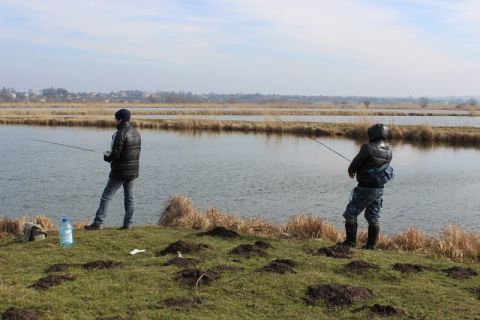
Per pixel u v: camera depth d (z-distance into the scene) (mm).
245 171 24469
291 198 18328
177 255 8281
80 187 19734
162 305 6000
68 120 53656
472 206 17500
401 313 5914
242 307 6047
